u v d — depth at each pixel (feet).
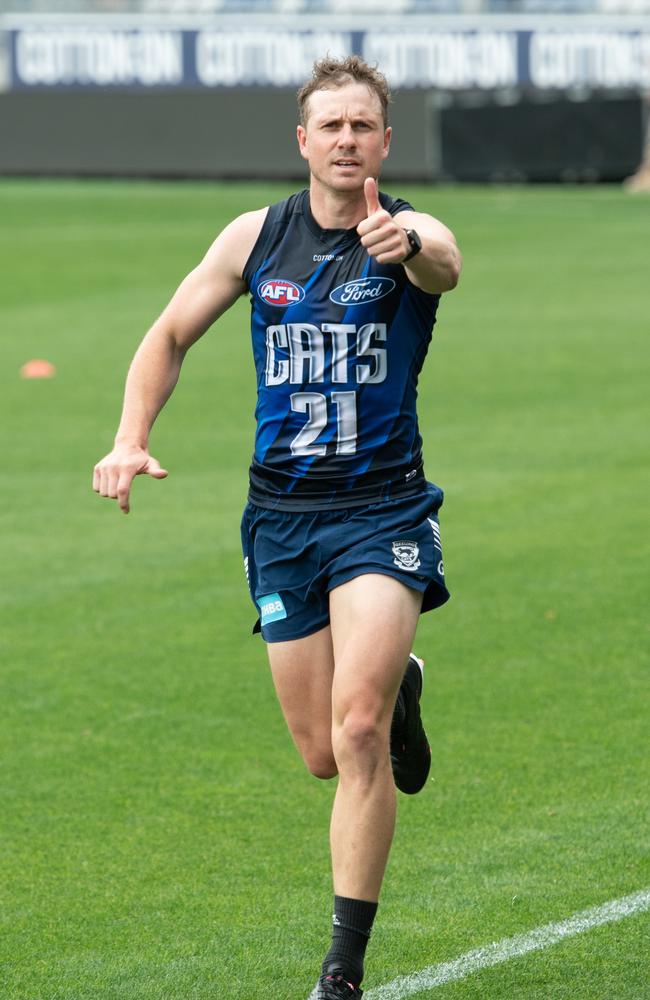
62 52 435.94
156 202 368.27
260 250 49.57
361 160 48.26
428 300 49.08
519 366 167.84
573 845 56.59
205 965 48.39
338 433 49.03
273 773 64.39
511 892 52.95
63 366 172.14
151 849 57.06
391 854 56.29
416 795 61.62
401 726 53.83
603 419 139.64
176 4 428.56
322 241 49.03
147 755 66.39
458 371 165.58
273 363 49.52
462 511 108.47
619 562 95.30
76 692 74.33
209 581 93.30
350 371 48.70
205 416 143.54
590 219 329.11
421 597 48.39
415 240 45.93
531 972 47.37
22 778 63.93
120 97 435.12
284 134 425.28
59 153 441.68
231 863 55.88
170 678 76.28
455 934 50.03
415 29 416.67
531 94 417.90
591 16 413.59
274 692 74.23
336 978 44.39
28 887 54.03
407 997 46.03
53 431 137.80
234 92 427.33
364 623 46.88
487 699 72.54
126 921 51.47
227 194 390.01
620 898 52.19
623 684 74.23
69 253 274.98
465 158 420.36
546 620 84.33
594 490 114.01
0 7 436.76
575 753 65.72
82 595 90.38
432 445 130.00
